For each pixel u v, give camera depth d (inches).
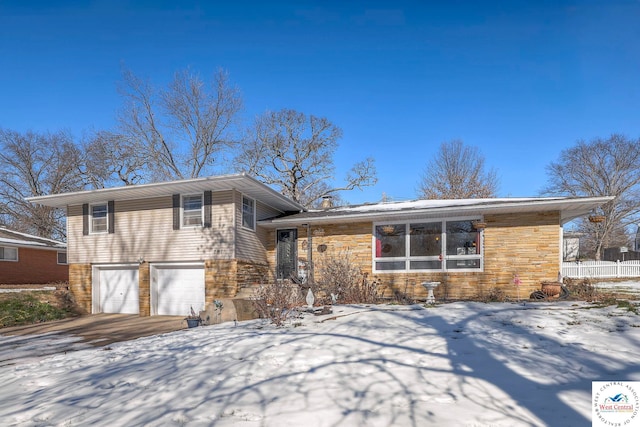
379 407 150.2
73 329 486.0
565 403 145.6
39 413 168.1
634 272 888.3
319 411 148.9
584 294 441.1
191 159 1160.8
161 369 226.5
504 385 166.7
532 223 489.4
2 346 390.0
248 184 523.8
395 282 542.0
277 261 622.8
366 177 1416.1
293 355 228.8
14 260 818.8
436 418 137.2
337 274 523.5
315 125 1428.4
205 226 548.1
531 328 270.2
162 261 569.9
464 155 1496.1
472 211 491.8
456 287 513.3
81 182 1270.9
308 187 1416.1
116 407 169.3
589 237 1556.3
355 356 220.7
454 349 225.9
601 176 1457.9
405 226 545.6
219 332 339.0
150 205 585.6
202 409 158.2
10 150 1250.6
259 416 147.6
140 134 1108.5
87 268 618.8
